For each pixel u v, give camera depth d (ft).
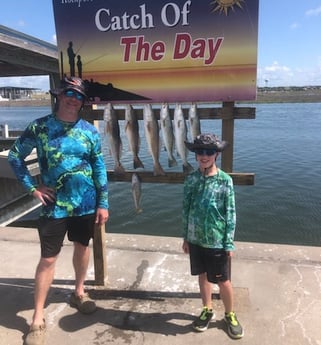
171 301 10.99
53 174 9.17
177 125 10.93
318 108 222.28
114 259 13.58
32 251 14.64
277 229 28.81
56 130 9.09
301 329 9.56
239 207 33.63
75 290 10.79
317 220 30.27
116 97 11.28
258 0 9.95
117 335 9.54
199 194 9.25
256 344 9.09
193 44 10.53
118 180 11.80
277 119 139.54
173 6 10.39
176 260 13.46
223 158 11.16
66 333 9.65
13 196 29.58
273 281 11.78
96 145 9.61
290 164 52.21
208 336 9.41
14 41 34.14
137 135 11.48
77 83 9.05
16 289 11.84
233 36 10.28
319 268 12.51
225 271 9.27
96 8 10.86
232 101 10.70
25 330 9.81
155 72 10.90
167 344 9.18
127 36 10.85
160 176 11.46
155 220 30.83
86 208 9.60
